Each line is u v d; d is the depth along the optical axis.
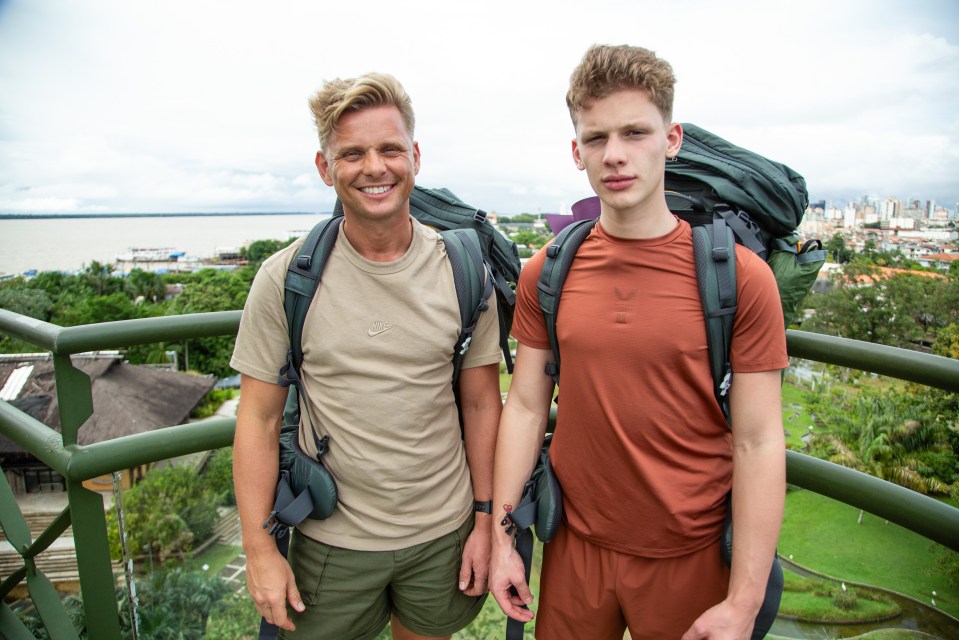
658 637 1.20
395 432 1.24
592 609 1.24
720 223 1.15
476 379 1.36
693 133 1.42
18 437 1.50
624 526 1.18
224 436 1.52
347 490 1.28
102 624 1.47
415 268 1.23
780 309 1.08
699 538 1.16
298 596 1.30
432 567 1.35
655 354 1.10
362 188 1.15
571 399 1.20
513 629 1.34
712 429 1.16
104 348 1.33
